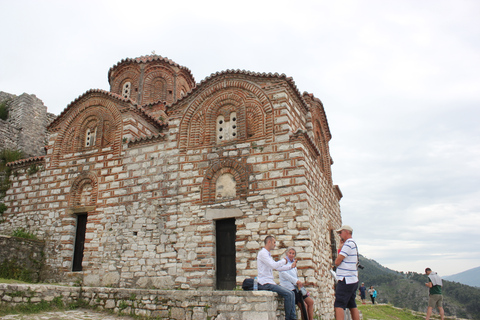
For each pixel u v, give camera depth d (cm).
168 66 2444
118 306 1038
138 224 1527
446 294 7388
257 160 1411
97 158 1734
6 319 873
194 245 1402
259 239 1309
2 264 1513
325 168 1962
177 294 966
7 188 1903
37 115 2828
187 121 1598
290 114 1480
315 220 1434
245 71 1531
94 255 1560
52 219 1725
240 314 866
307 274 1214
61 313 997
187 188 1491
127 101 1752
